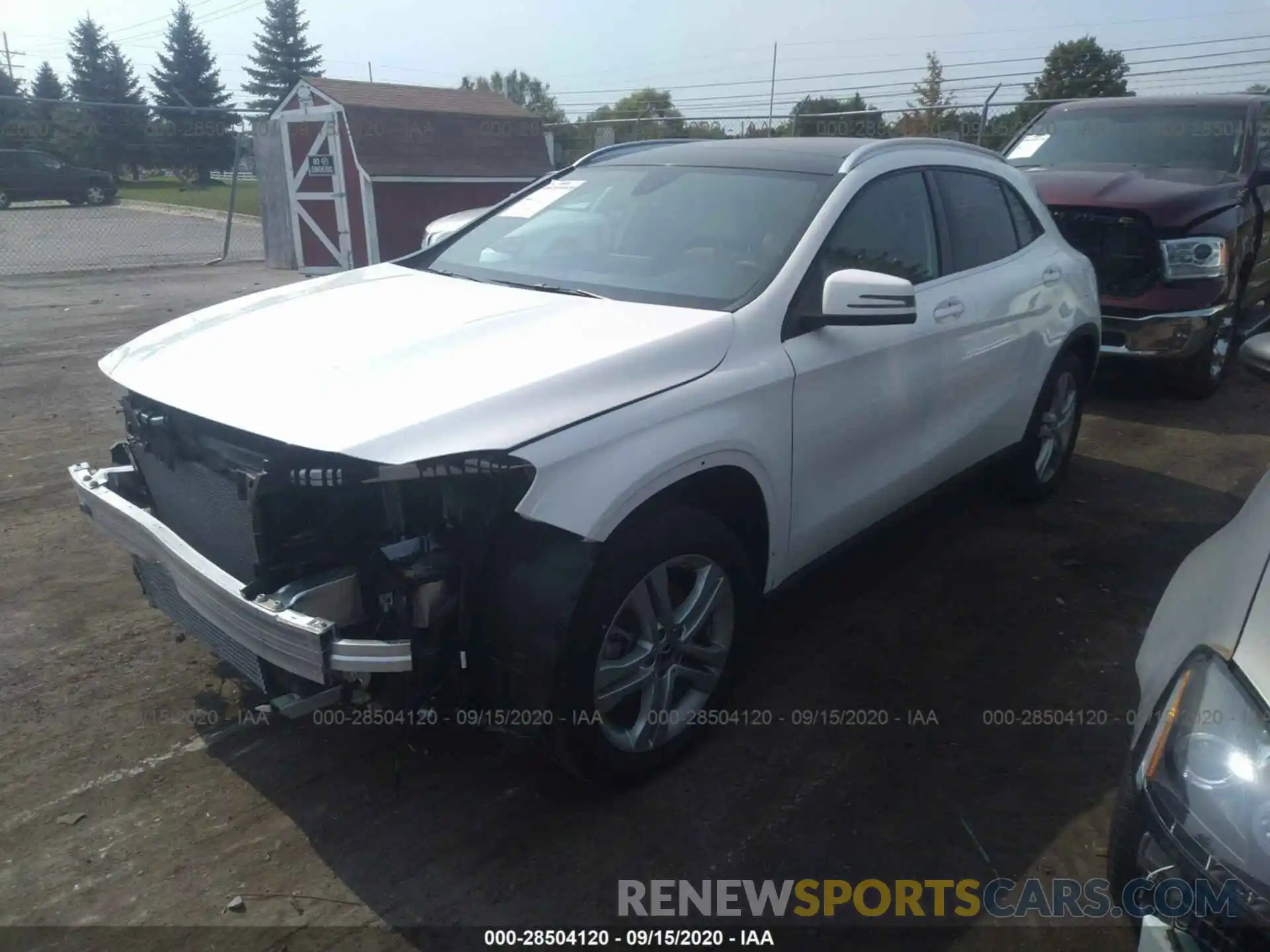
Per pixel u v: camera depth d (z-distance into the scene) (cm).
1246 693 191
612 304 323
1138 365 790
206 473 276
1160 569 456
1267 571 212
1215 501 538
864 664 373
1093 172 742
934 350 386
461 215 810
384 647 238
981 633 397
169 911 254
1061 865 276
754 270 332
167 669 358
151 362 302
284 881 264
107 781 300
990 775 312
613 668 277
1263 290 830
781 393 311
